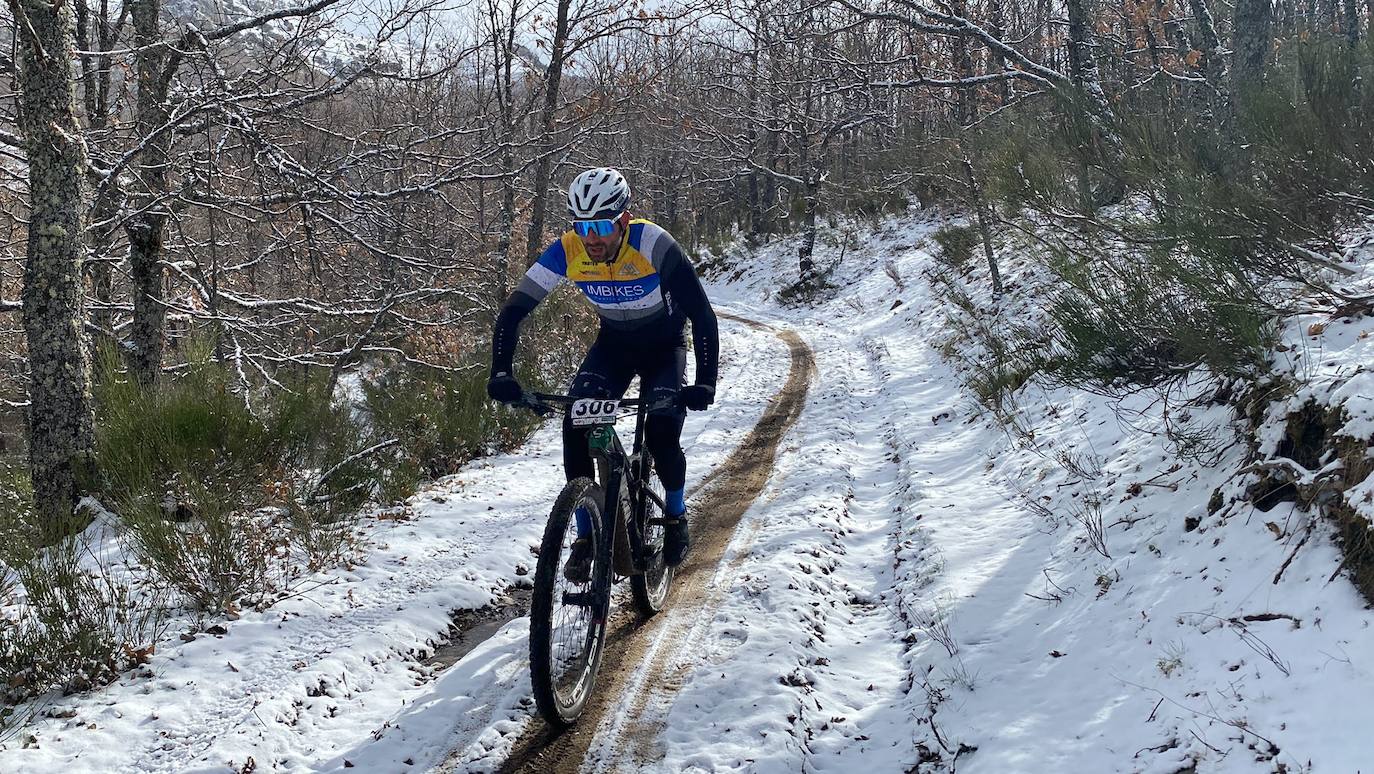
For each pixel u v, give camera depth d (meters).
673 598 4.61
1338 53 4.55
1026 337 8.26
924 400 9.59
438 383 9.52
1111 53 10.32
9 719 3.32
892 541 5.55
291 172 6.72
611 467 3.69
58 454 5.45
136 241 7.55
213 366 6.88
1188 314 4.52
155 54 7.16
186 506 5.30
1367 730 2.46
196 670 3.68
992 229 14.20
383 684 3.76
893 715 3.50
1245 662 2.97
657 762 3.19
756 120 23.97
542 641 3.12
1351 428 3.30
